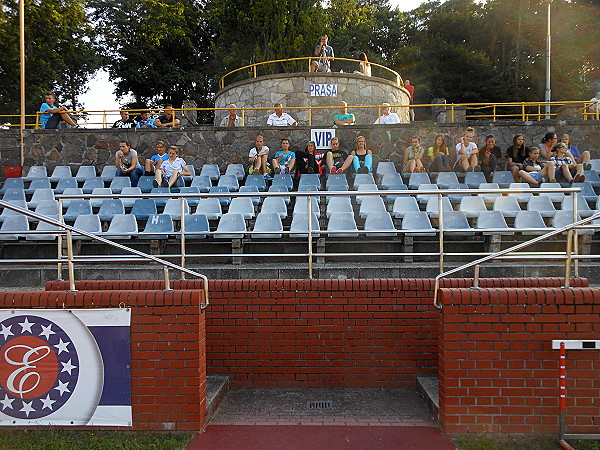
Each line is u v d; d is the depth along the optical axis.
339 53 36.50
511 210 8.55
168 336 4.59
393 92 17.52
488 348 4.46
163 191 9.87
